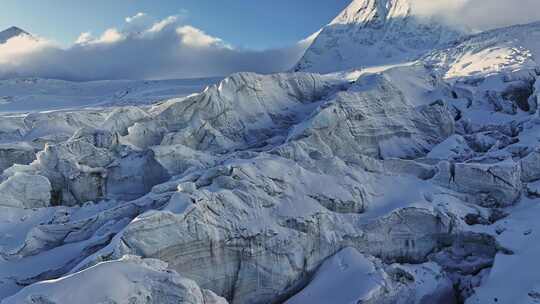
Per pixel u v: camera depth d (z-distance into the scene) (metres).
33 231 34.91
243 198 32.94
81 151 48.88
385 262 34.75
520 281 29.52
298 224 32.91
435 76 62.78
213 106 53.66
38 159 48.62
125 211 36.34
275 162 36.69
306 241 32.91
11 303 21.56
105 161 49.09
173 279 24.12
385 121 50.44
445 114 52.81
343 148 47.47
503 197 38.03
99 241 31.75
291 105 58.25
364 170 39.84
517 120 54.81
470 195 38.62
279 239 31.95
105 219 35.97
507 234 33.81
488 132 51.12
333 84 63.31
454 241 35.47
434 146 50.97
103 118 70.81
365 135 48.88
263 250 31.52
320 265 33.12
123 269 24.09
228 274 30.84
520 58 113.88
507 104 59.97
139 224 28.17
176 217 29.34
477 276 32.88
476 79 71.38
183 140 51.19
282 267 31.72
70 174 46.41
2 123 73.31
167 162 45.38
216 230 30.55
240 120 54.34
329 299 29.98
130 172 47.12
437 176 39.81
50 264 32.25
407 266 34.00
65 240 35.47
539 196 38.03
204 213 30.62
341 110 48.34
